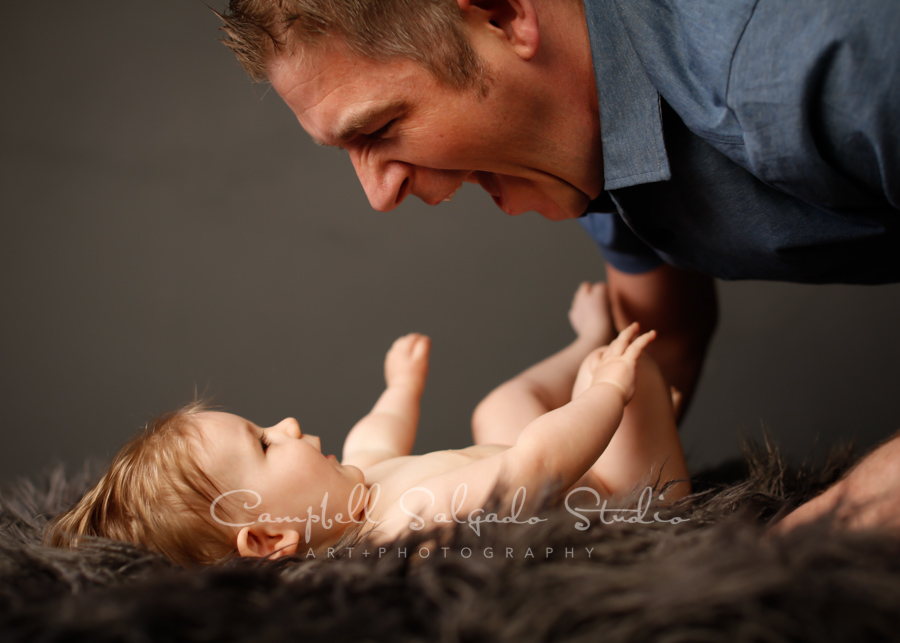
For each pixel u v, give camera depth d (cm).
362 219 256
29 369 223
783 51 71
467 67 81
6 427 209
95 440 205
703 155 90
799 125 72
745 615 50
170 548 90
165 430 97
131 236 246
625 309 160
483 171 100
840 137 72
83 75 261
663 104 88
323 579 64
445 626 53
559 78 87
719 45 76
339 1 76
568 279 248
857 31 66
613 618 53
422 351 149
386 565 65
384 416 137
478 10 80
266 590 62
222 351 229
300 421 212
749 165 81
